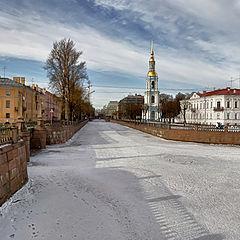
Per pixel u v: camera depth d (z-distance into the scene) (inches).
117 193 298.2
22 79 1787.6
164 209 251.4
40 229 198.4
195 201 276.7
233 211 248.8
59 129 810.8
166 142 920.3
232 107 1909.4
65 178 354.9
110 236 192.5
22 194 276.1
